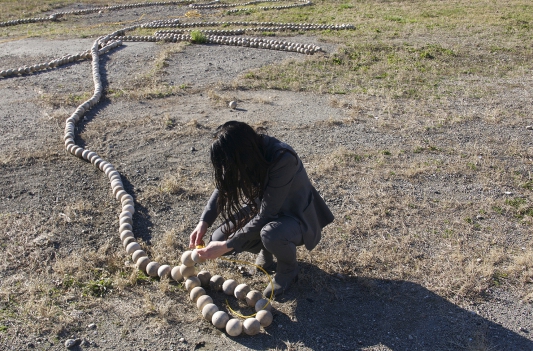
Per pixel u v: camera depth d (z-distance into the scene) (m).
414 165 5.81
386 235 4.51
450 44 11.83
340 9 18.20
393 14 16.52
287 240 3.48
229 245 3.47
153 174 5.82
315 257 4.20
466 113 7.50
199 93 8.87
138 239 4.52
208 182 5.56
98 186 5.55
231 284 3.78
